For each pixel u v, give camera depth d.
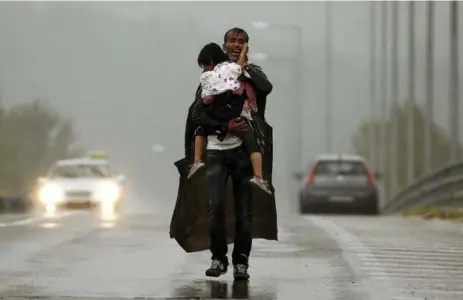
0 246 29.92
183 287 21.30
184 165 22.03
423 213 58.66
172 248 29.44
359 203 67.81
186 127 22.03
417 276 23.91
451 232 37.53
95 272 23.72
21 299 19.64
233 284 21.84
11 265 25.05
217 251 22.11
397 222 45.16
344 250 29.48
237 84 21.66
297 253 28.42
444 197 66.56
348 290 21.42
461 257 28.11
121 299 19.67
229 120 21.59
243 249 22.14
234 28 22.17
